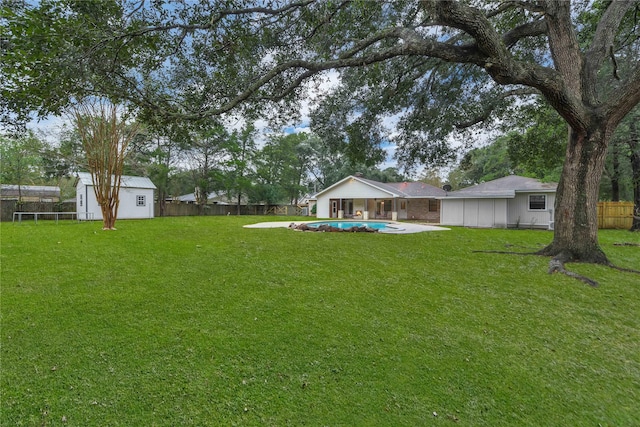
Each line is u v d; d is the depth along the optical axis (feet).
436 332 9.80
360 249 23.66
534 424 6.10
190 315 10.64
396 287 14.25
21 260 18.13
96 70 14.14
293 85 20.17
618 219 47.96
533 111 29.45
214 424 5.82
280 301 12.19
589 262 18.19
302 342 8.96
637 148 37.50
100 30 12.76
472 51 14.51
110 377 7.09
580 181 18.58
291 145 109.40
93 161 36.29
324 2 18.12
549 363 8.20
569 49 18.26
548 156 32.71
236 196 98.68
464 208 53.57
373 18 19.63
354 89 25.98
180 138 19.11
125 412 6.04
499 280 15.38
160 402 6.34
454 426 5.96
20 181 75.87
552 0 17.84
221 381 7.07
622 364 8.23
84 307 11.05
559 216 19.63
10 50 10.71
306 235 31.99
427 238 30.66
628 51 25.02
